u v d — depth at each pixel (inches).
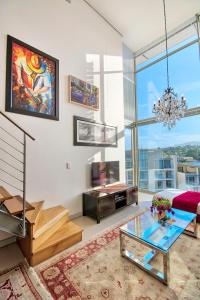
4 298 56.7
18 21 101.3
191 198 114.2
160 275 64.4
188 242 89.3
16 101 97.8
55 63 119.3
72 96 129.0
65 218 103.7
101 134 154.3
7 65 94.4
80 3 140.8
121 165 176.4
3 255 81.1
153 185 200.5
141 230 76.4
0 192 74.6
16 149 97.0
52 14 119.9
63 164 121.6
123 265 72.2
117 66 177.2
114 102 171.0
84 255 79.4
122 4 149.3
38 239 76.7
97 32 155.8
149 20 166.9
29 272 68.6
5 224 65.6
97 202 119.7
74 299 56.2
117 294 57.6
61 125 121.4
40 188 107.5
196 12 157.3
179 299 55.4
